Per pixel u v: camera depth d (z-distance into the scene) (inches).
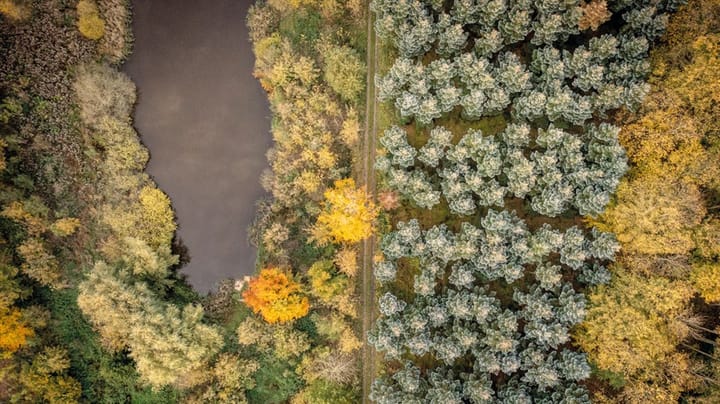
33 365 1622.8
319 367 1642.5
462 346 1561.3
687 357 1434.5
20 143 1684.3
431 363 1635.1
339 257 1616.6
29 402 1624.0
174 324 1612.9
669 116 1386.6
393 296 1578.5
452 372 1565.0
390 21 1547.7
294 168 1680.6
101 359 1695.4
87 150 1700.3
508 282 1572.3
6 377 1614.2
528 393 1552.7
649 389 1421.0
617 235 1467.8
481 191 1565.0
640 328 1393.9
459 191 1557.6
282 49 1669.5
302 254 1699.1
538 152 1568.7
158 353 1581.0
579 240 1491.1
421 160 1594.5
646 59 1467.8
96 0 1686.8
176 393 1691.7
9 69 1686.8
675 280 1403.8
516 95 1595.7
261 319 1681.8
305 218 1695.4
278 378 1681.8
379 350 1590.8
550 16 1485.0
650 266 1437.0
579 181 1504.7
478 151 1556.3
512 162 1546.5
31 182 1680.6
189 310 1659.7
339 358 1654.8
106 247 1688.0
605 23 1556.3
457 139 1646.2
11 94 1684.3
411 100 1545.3
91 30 1678.2
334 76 1628.9
